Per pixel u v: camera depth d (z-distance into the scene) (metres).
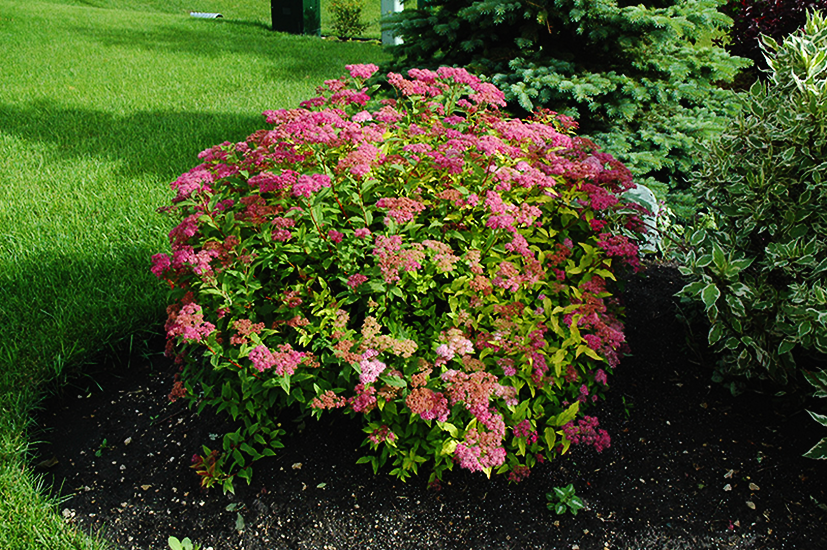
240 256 2.45
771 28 6.16
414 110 3.21
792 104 2.81
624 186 3.04
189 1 17.22
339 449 2.79
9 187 4.91
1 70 8.27
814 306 2.62
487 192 2.59
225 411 3.01
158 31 11.70
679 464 2.77
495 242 2.76
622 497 2.64
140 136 6.14
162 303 3.60
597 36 4.50
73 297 3.64
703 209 4.47
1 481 2.53
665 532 2.50
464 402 2.38
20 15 11.77
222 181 2.90
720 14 4.62
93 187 4.98
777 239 2.96
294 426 2.88
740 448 2.84
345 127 2.70
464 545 2.45
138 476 2.74
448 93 3.41
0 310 3.48
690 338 3.43
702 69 4.96
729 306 2.87
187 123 6.55
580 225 2.98
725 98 5.14
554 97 4.50
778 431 2.92
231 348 2.53
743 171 3.06
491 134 2.99
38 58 9.08
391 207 2.43
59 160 5.49
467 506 2.59
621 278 3.41
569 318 2.65
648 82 4.65
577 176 2.83
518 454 2.61
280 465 2.73
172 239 2.61
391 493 2.63
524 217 2.58
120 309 3.53
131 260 4.04
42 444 2.88
